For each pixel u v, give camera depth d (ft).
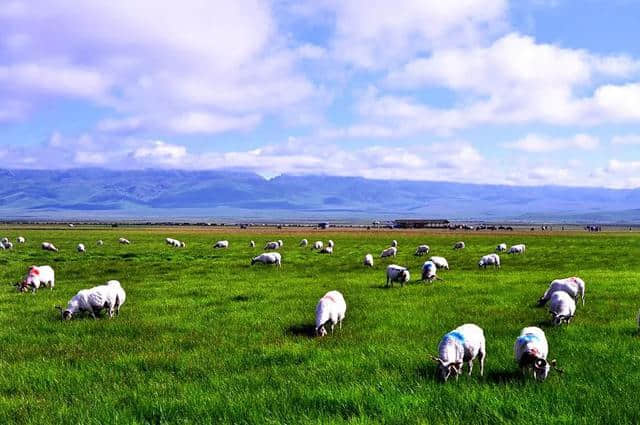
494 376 41.16
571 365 43.39
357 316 68.54
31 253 186.50
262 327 62.44
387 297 84.28
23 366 46.24
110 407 35.09
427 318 66.03
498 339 53.11
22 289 94.17
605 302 76.54
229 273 126.52
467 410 33.01
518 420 31.42
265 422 31.71
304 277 117.39
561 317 60.03
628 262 146.92
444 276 115.34
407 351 48.44
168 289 96.53
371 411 33.47
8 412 34.88
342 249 219.61
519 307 73.26
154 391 38.50
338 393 36.52
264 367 44.83
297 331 60.34
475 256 175.32
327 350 49.93
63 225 649.61
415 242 272.92
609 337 53.83
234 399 35.73
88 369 45.19
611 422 30.48
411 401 34.58
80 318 69.72
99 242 254.68
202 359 47.93
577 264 142.92
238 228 559.38
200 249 220.84
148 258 168.14
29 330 62.18
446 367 38.73
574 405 33.42
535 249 209.67
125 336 59.00
